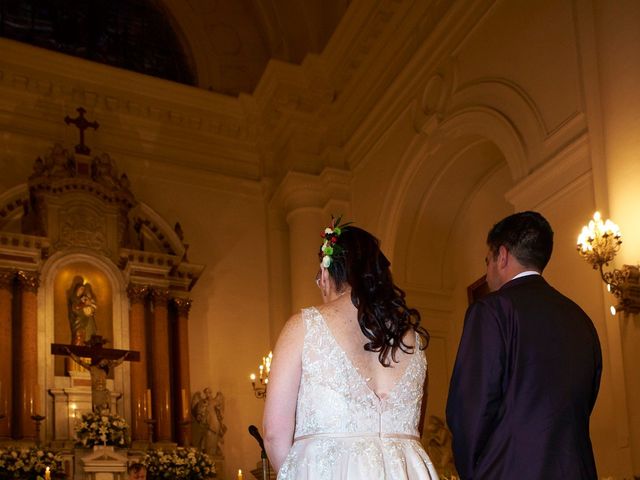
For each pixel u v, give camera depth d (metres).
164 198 13.93
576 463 2.71
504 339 2.86
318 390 2.70
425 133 11.45
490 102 10.12
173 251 13.23
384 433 2.71
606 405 7.72
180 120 14.43
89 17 15.16
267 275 14.23
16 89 13.19
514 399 2.79
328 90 13.90
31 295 11.67
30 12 14.64
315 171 13.81
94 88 13.74
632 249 7.52
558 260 8.66
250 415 13.21
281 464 2.72
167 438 12.01
